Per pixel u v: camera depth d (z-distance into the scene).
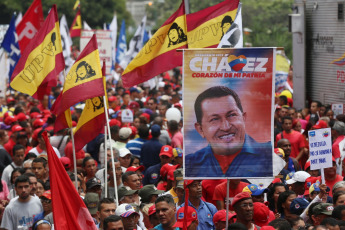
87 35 64.25
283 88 55.94
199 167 19.22
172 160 30.78
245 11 104.38
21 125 42.50
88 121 27.89
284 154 30.08
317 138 26.17
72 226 18.97
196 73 19.16
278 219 19.95
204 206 22.83
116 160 28.33
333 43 45.97
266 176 19.14
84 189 28.19
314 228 19.78
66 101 25.81
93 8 155.00
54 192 18.86
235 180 24.02
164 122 40.72
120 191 25.45
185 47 28.62
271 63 19.03
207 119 19.19
